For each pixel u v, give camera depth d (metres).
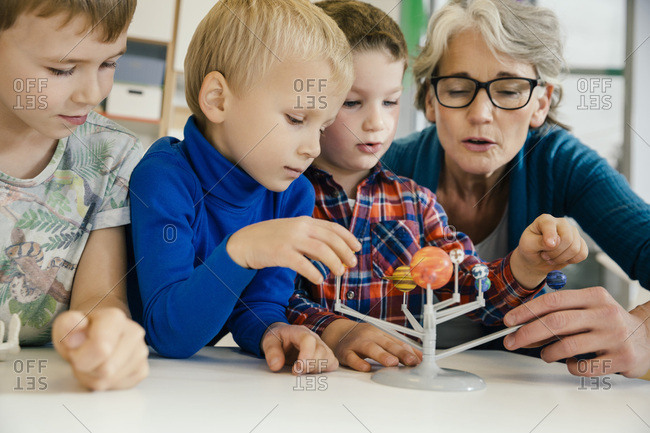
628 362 0.53
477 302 0.49
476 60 0.87
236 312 0.65
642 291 1.11
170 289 0.54
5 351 0.48
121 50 0.53
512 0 0.88
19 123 0.56
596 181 0.94
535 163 0.97
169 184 0.60
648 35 1.23
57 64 0.50
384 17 0.84
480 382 0.47
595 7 1.21
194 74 0.67
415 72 0.99
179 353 0.54
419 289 0.81
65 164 0.60
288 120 0.62
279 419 0.35
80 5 0.47
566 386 0.49
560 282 0.62
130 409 0.36
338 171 0.84
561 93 1.01
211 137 0.66
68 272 0.59
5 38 0.49
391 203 0.85
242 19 0.61
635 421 0.39
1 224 0.57
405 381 0.45
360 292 0.80
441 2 1.13
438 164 0.99
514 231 0.95
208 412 0.36
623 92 1.24
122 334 0.39
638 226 0.90
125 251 0.62
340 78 0.63
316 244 0.47
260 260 0.49
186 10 1.40
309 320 0.66
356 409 0.38
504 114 0.88
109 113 1.43
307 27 0.62
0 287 0.57
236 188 0.66
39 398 0.37
